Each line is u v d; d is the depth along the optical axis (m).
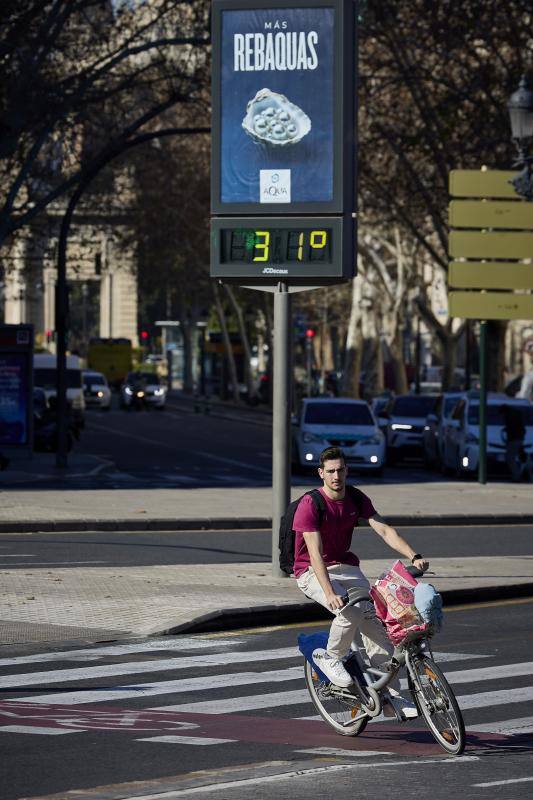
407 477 91.50
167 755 21.59
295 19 40.94
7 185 114.75
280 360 41.16
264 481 83.69
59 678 27.78
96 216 128.75
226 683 27.47
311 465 88.38
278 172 41.19
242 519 57.78
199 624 33.78
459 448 88.88
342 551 23.75
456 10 107.56
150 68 99.00
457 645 32.06
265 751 21.94
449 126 111.69
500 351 122.88
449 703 21.94
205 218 178.00
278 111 41.16
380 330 184.25
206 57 95.50
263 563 44.75
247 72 41.19
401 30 111.62
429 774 20.52
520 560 46.72
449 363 157.12
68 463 92.25
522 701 25.77
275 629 34.41
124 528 55.91
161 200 174.62
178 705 25.41
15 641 31.45
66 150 104.62
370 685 22.94
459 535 56.97
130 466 96.31
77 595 37.31
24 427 95.06
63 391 87.50
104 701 25.67
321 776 20.36
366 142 121.62
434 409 100.88
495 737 22.94
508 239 83.12
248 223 41.34
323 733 23.30
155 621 33.91
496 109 108.81
